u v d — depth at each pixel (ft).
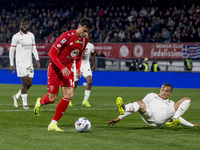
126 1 187.01
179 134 40.57
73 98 91.30
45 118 54.60
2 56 157.48
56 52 42.78
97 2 193.67
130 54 154.20
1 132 40.83
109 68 154.40
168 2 177.88
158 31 168.25
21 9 203.10
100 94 104.53
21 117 55.26
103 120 53.67
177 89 128.57
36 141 35.35
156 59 152.35
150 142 35.58
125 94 105.09
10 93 103.60
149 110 42.09
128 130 43.11
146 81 142.00
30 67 67.10
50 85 45.16
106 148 32.48
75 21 190.39
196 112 65.00
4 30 195.21
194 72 140.46
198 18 168.25
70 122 51.16
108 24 181.06
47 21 193.16
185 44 148.46
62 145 33.55
